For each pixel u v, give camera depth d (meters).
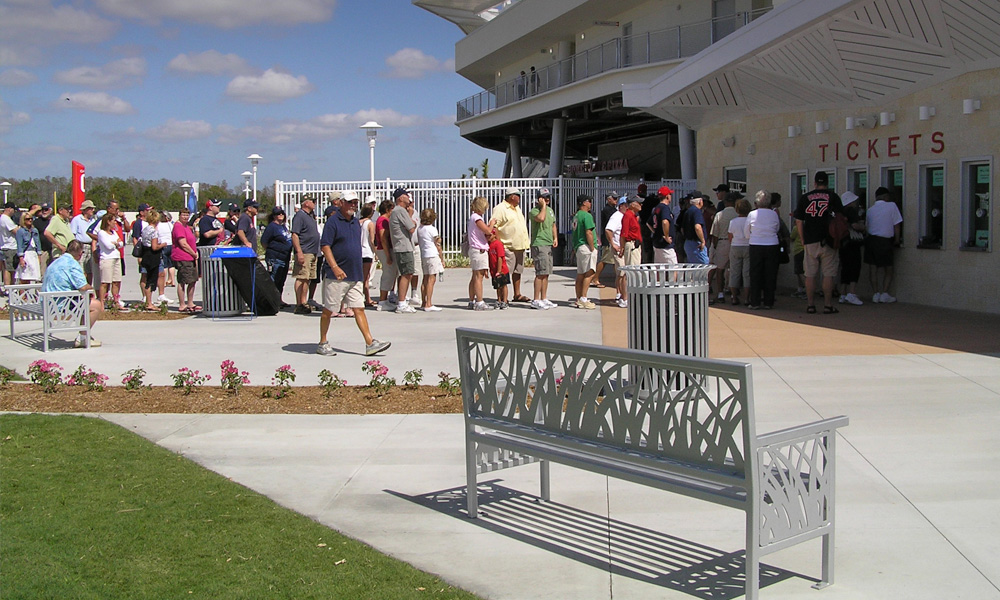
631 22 37.78
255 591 4.07
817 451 4.14
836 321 12.84
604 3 36.34
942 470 5.94
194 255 15.50
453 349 11.27
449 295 18.20
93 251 15.86
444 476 6.09
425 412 7.96
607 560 4.56
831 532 4.18
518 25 43.06
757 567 3.89
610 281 21.39
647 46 33.91
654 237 13.84
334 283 10.73
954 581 4.23
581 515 5.28
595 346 4.59
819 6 13.34
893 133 14.98
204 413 7.97
